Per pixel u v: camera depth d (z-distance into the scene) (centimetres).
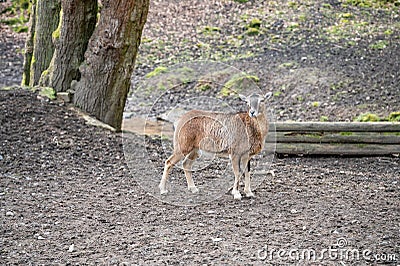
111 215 716
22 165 900
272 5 1961
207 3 2003
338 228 678
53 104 1111
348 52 1616
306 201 779
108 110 1103
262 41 1738
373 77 1459
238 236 652
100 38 1083
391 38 1691
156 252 606
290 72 1512
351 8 1914
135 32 1086
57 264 577
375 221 703
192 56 1684
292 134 1038
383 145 1037
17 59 1766
